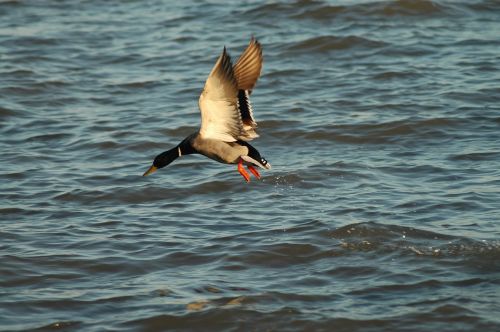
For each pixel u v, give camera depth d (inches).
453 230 565.6
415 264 531.5
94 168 695.7
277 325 471.8
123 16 1064.8
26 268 530.9
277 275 524.1
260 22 1011.9
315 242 556.7
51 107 829.8
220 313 481.1
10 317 480.7
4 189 653.9
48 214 610.5
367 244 554.3
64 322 475.5
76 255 546.9
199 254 547.5
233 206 618.8
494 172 657.6
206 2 1093.8
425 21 998.4
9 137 761.6
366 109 791.7
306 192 637.3
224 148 418.0
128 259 542.3
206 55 933.2
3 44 976.9
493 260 531.8
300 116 780.0
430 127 751.1
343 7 1021.8
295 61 909.8
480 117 767.7
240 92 402.9
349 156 703.7
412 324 469.4
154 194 642.2
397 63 893.2
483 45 928.9
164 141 746.2
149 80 880.3
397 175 661.9
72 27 1029.2
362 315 478.0
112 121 789.2
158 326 472.1
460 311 478.6
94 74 900.6
